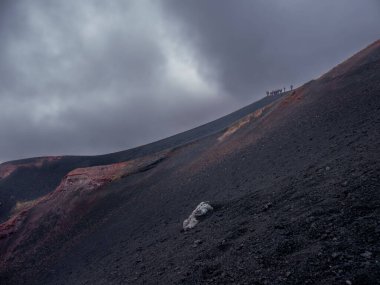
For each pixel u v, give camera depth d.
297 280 5.42
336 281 4.84
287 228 7.86
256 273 6.43
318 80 41.88
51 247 39.12
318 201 8.78
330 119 23.30
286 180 13.70
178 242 12.83
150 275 10.24
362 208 7.00
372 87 24.86
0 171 96.62
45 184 91.56
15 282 32.75
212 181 27.06
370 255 5.15
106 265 17.73
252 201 12.99
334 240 6.15
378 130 13.88
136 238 21.64
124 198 44.16
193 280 7.72
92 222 40.84
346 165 10.95
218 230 11.27
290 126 29.00
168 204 28.00
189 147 58.00
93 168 62.94
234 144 38.09
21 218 52.50
